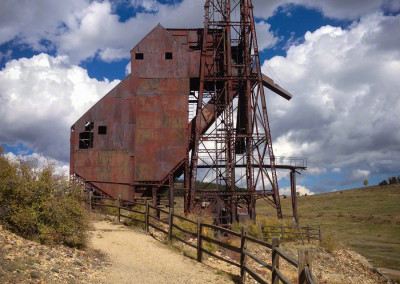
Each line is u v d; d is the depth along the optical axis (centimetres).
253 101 3488
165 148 3331
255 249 2312
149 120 3369
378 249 4191
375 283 2484
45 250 1033
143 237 1630
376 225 6181
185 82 3438
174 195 3522
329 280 2108
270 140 3384
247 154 3366
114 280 953
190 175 3331
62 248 1127
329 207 9975
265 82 3738
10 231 1096
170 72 3453
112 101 3403
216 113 3441
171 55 3503
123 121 3375
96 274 971
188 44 3816
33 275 809
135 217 2064
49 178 1214
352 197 11694
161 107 3391
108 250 1307
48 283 793
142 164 3309
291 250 2578
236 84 3575
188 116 3388
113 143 3347
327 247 2873
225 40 3653
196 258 1350
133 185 3300
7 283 732
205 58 3500
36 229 1142
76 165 3325
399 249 4153
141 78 3431
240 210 3547
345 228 5959
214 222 3167
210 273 1149
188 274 1109
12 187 1153
